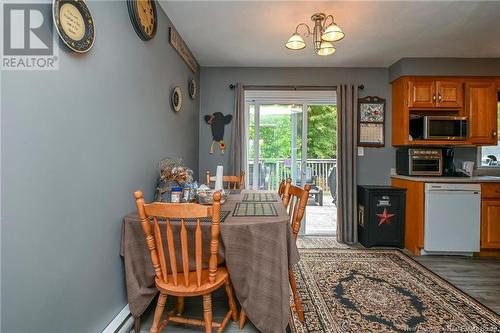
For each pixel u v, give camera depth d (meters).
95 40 1.32
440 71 3.31
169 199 1.96
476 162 3.60
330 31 1.96
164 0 2.11
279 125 3.88
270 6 2.21
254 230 1.46
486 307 1.99
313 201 4.04
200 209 1.31
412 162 3.34
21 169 0.94
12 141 0.91
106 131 1.44
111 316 1.52
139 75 1.84
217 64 3.63
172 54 2.53
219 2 2.14
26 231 0.97
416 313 1.90
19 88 0.94
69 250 1.18
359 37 2.77
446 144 3.35
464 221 3.02
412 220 3.20
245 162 3.72
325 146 3.92
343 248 3.29
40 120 1.02
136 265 1.55
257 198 2.29
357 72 3.70
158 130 2.19
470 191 3.02
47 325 1.07
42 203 1.03
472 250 3.01
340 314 1.87
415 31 2.64
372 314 1.88
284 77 3.72
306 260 2.87
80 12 1.20
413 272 2.59
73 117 1.19
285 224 1.50
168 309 1.95
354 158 3.57
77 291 1.24
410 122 3.40
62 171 1.13
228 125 3.74
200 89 3.74
